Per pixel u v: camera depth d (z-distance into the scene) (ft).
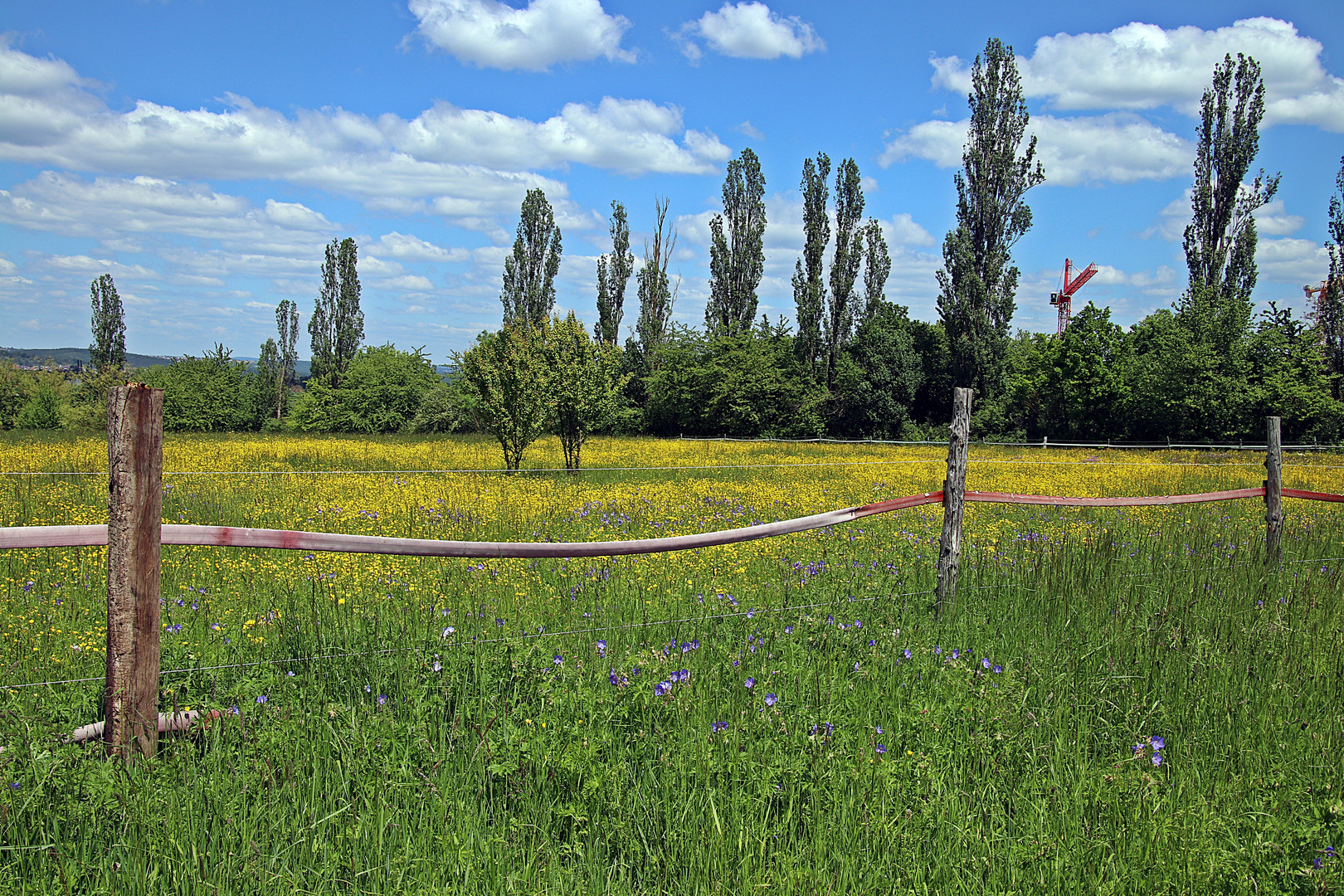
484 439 106.32
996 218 143.64
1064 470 60.85
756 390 154.61
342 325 223.10
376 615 13.32
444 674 11.07
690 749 9.70
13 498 32.37
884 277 189.78
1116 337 137.08
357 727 9.70
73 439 79.15
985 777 10.04
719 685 11.73
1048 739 11.12
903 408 153.38
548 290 183.93
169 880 7.37
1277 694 12.87
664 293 186.09
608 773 9.08
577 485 45.03
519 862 7.93
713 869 7.88
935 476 56.39
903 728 10.93
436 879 7.53
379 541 11.05
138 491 9.17
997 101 142.72
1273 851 8.48
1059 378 134.72
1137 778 9.74
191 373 170.19
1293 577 20.12
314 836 7.99
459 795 8.75
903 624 15.71
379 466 64.08
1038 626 15.88
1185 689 12.83
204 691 10.31
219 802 8.21
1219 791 9.86
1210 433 113.09
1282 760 10.81
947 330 147.23
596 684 11.50
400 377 167.73
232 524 29.99
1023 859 8.36
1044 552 21.16
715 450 91.71
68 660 12.47
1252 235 133.90
